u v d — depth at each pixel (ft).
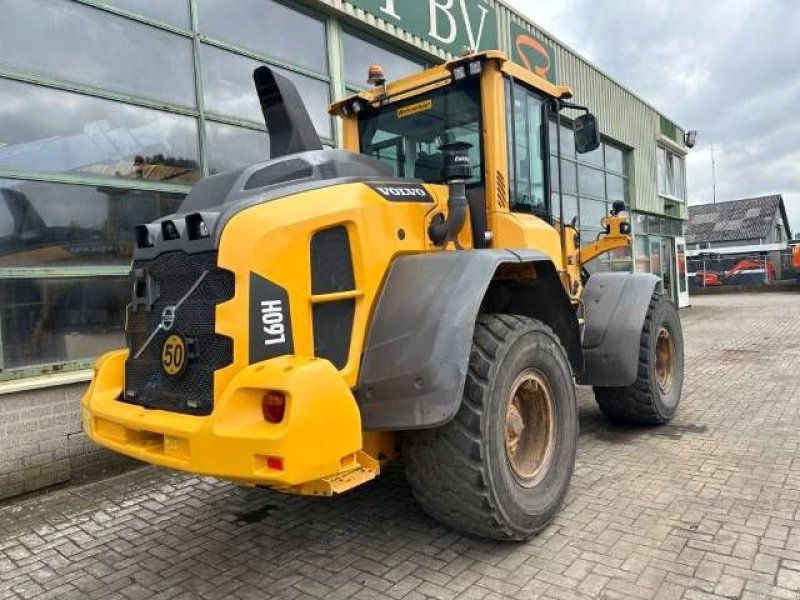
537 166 14.02
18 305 14.40
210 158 18.69
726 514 10.97
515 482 10.23
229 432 7.76
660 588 8.71
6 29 14.44
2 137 14.26
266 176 10.02
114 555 11.07
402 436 10.12
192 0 18.19
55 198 15.16
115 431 9.63
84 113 15.84
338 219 9.45
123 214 16.52
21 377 14.33
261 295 8.55
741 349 30.09
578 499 12.00
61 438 14.84
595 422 17.57
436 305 9.32
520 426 10.49
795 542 9.82
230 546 11.07
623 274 16.01
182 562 10.62
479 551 10.19
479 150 12.57
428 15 26.40
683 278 60.75
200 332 8.82
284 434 7.40
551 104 14.64
